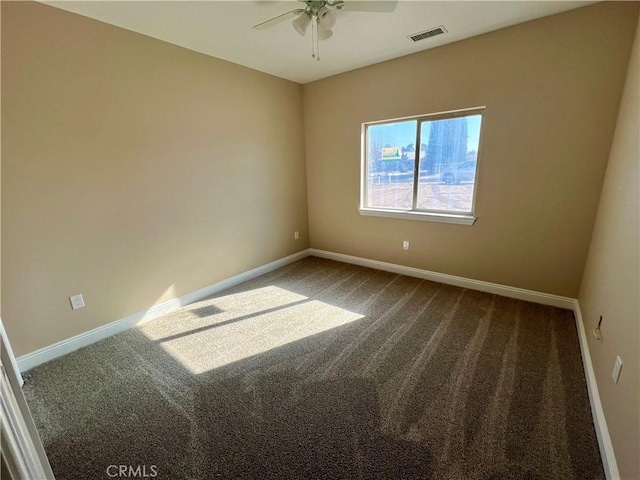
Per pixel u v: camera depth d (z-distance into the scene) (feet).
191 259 10.03
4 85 6.09
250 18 7.27
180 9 6.79
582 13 7.21
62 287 7.36
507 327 8.03
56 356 7.39
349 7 6.34
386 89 10.74
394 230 12.02
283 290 10.98
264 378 6.41
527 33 7.94
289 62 10.41
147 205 8.70
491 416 5.26
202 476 4.41
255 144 11.52
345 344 7.53
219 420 5.37
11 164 6.35
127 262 8.47
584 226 8.19
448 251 10.82
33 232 6.79
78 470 4.55
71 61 6.89
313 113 13.03
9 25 6.03
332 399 5.76
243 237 11.65
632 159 5.38
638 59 5.90
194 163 9.67
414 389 5.94
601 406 4.95
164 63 8.55
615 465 4.00
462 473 4.32
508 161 8.93
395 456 4.60
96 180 7.62
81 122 7.21
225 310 9.58
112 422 5.41
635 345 3.97
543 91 8.04
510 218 9.29
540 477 4.24
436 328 8.10
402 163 11.37
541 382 6.03
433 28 8.13
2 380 2.54
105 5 6.55
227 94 10.29
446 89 9.51
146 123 8.38
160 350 7.56
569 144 7.97
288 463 4.56
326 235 14.25
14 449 2.29
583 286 8.18
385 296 10.19
